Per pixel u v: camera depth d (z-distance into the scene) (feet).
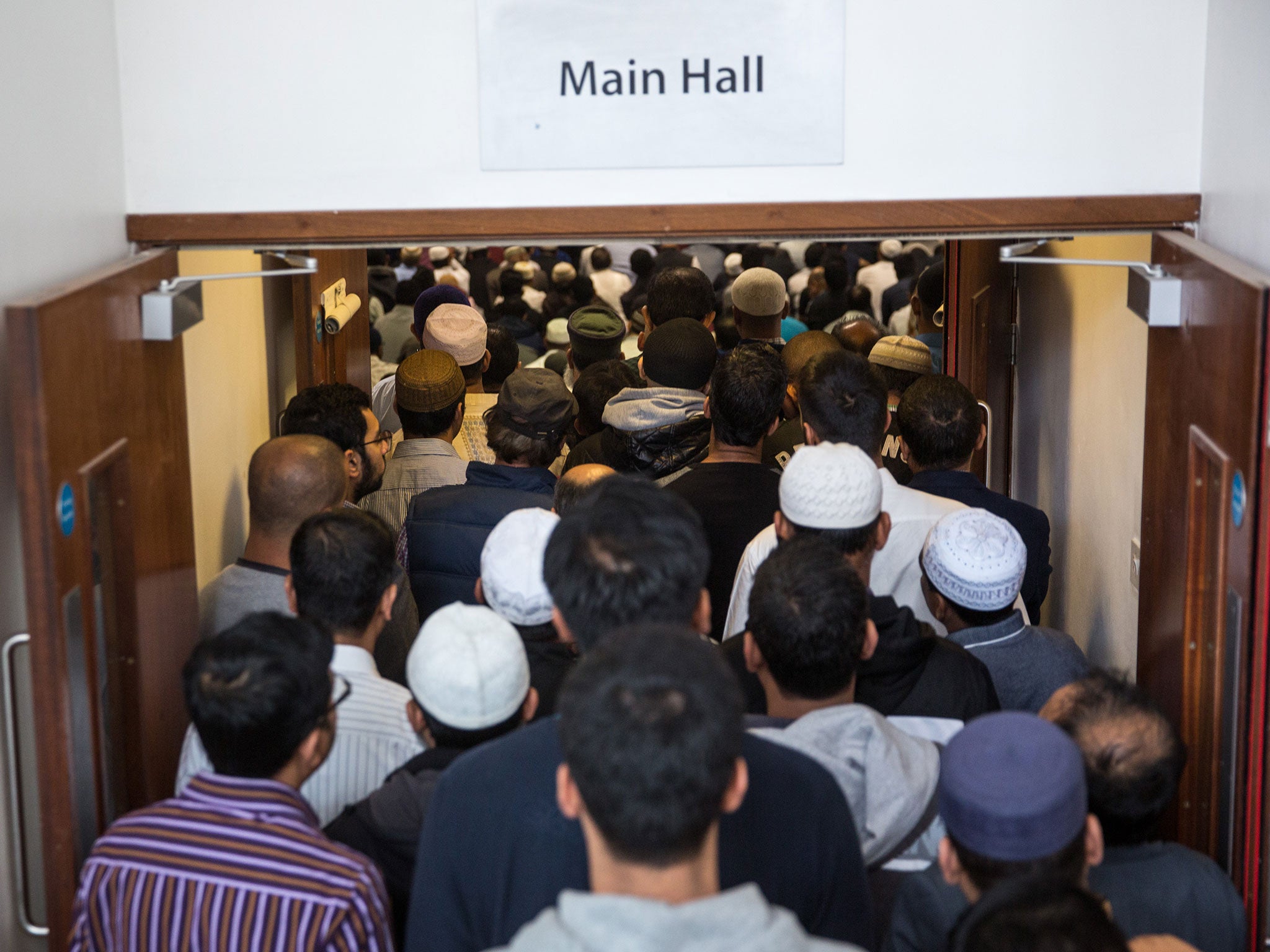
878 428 9.81
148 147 8.66
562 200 8.69
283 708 5.82
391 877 6.34
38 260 7.25
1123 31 8.50
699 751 4.21
